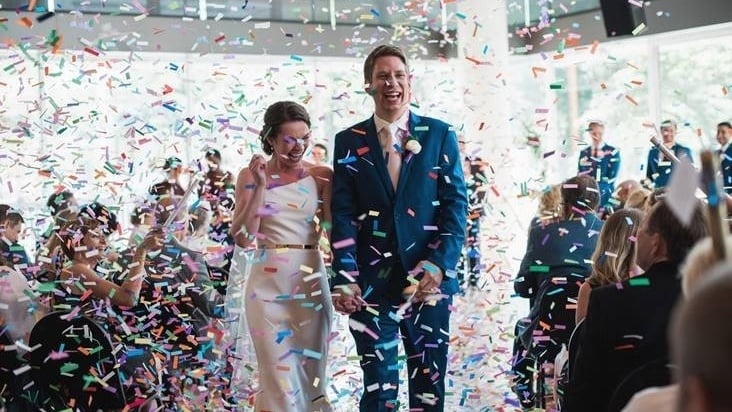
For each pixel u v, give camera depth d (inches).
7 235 267.0
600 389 124.8
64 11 452.4
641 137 534.3
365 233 191.0
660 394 81.1
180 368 243.1
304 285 194.2
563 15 546.9
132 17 471.2
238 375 233.6
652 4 505.4
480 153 490.6
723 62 504.7
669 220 123.9
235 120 456.1
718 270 47.4
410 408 190.7
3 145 380.5
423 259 188.7
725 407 45.3
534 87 570.6
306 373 195.6
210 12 494.9
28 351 189.8
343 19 527.8
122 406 189.2
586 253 217.0
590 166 431.5
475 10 511.2
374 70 189.8
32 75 434.9
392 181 189.5
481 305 328.5
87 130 436.8
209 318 244.5
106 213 218.8
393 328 189.3
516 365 243.6
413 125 191.6
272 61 518.6
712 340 45.6
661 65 527.8
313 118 531.5
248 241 193.8
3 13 438.9
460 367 268.5
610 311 124.3
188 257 241.1
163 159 351.3
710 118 510.9
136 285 209.9
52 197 292.0
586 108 557.9
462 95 518.3
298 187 194.7
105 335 186.7
